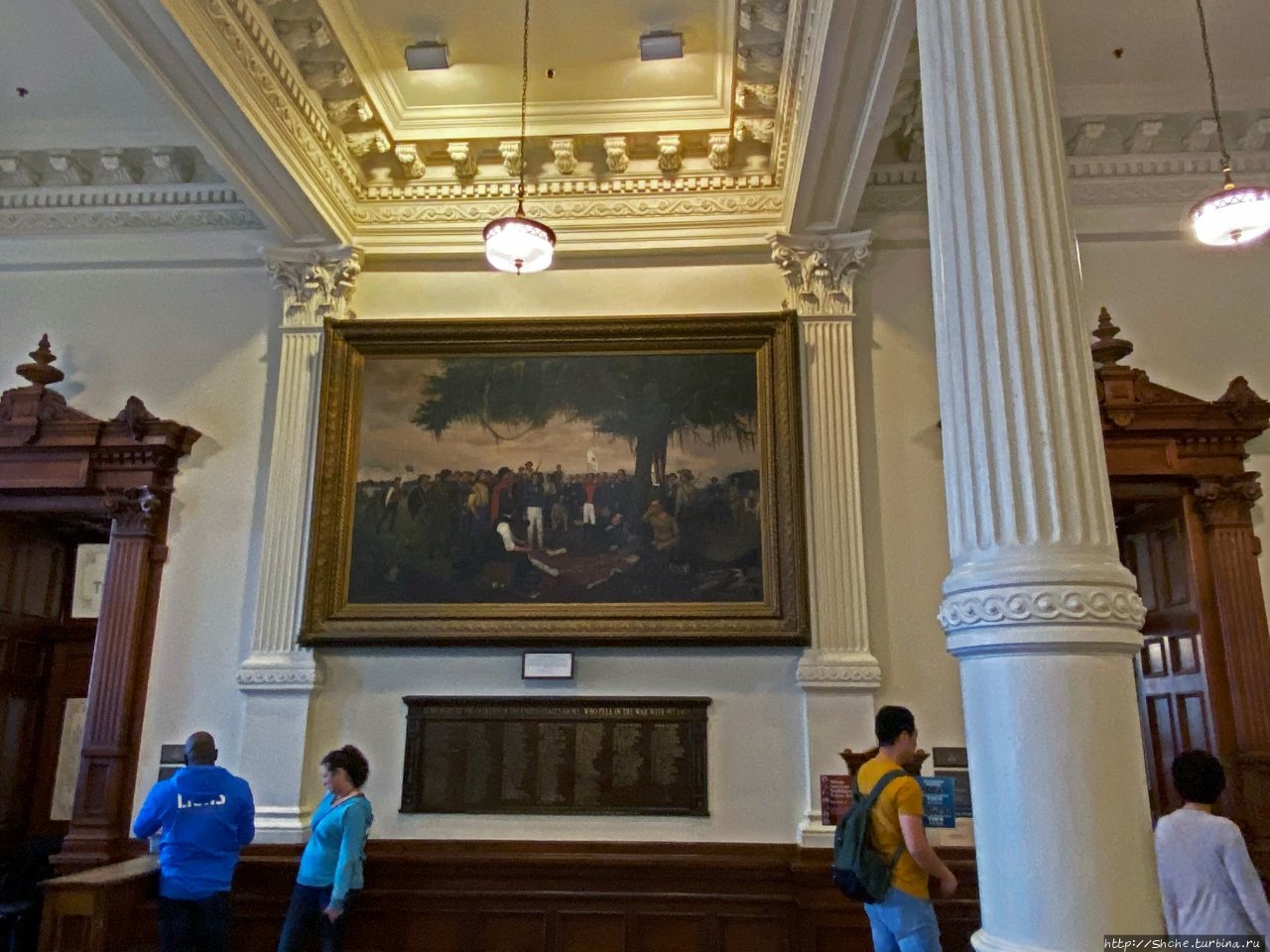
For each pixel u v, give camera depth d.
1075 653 2.51
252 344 7.48
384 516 7.05
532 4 6.09
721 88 6.81
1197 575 6.61
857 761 6.06
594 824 6.41
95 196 7.74
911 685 6.57
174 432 7.09
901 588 6.73
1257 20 6.21
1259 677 6.32
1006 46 3.13
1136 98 6.88
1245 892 3.29
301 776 6.49
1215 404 6.61
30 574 7.66
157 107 7.10
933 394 7.07
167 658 6.87
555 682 6.69
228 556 7.05
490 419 7.20
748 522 6.88
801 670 6.48
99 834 6.45
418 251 7.52
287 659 6.70
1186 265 7.14
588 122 7.12
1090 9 6.13
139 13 4.87
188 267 7.68
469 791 6.50
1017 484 2.70
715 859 6.21
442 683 6.74
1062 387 2.76
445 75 6.75
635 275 7.47
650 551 6.87
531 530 6.98
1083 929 2.33
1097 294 7.13
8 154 7.52
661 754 6.50
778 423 6.98
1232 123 6.99
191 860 5.16
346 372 7.25
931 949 3.82
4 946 6.27
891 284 7.29
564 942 6.20
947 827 5.88
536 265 5.79
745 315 7.16
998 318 2.84
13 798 7.38
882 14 4.86
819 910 6.00
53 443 7.07
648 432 7.10
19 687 7.50
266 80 5.91
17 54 6.60
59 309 7.62
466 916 6.26
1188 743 6.73
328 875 5.31
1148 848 2.42
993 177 2.98
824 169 6.34
